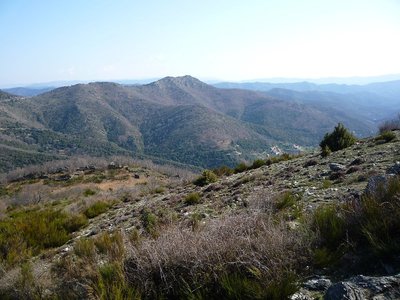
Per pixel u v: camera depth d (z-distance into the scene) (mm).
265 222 4930
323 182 9516
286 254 4035
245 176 16000
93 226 12344
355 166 10242
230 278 3693
